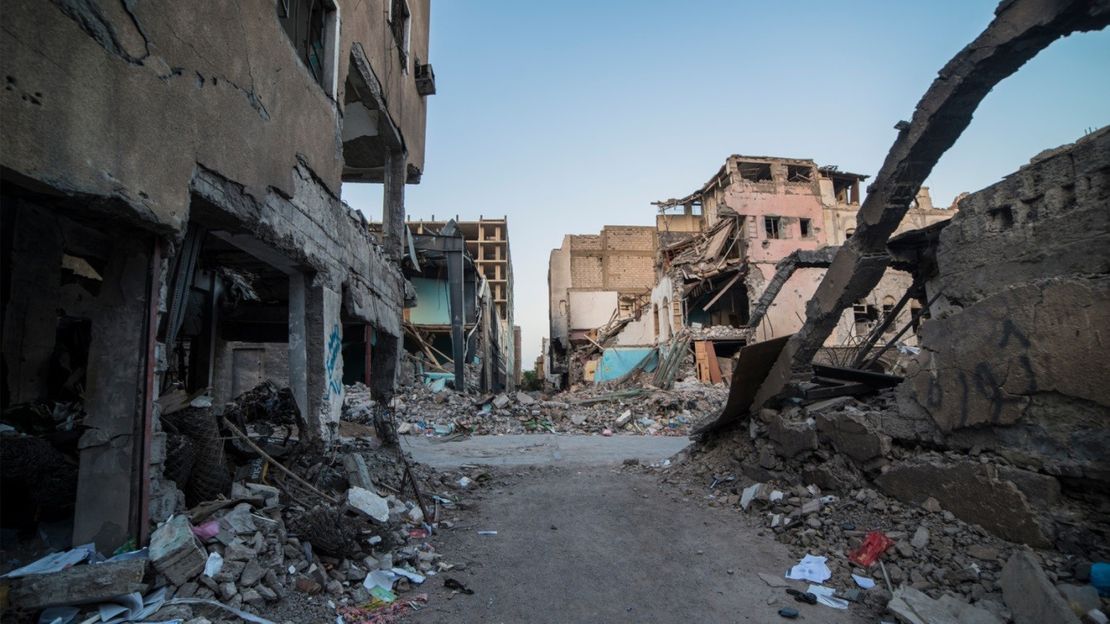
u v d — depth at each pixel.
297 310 6.13
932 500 4.80
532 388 54.50
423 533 5.66
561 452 11.60
